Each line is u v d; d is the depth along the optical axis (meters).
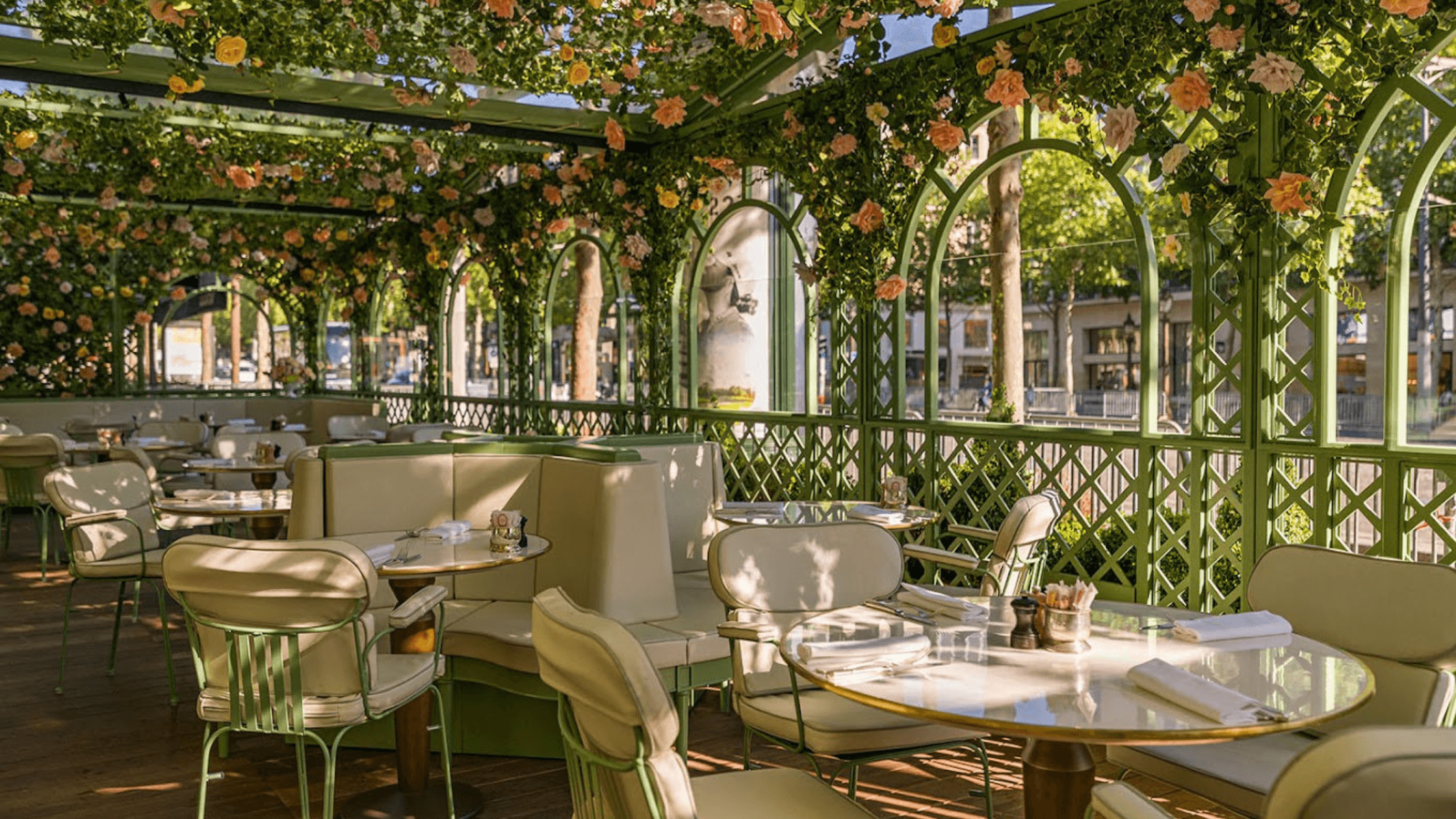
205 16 6.05
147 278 13.44
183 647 5.88
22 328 12.72
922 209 6.37
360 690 3.07
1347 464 4.61
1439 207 4.50
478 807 3.73
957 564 4.28
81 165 10.10
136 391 13.53
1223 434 5.05
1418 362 6.59
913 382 17.02
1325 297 4.57
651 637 4.06
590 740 2.12
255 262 14.09
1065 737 1.92
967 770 4.11
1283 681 2.20
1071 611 2.44
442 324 11.96
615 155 8.60
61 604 6.92
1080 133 5.44
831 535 3.36
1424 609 2.68
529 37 6.88
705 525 5.49
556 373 13.88
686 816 1.91
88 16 6.01
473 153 9.34
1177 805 3.76
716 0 5.29
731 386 9.91
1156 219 14.73
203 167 9.86
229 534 7.30
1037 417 16.50
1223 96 4.77
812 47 6.89
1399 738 1.33
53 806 3.75
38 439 7.66
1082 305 16.45
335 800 3.82
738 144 7.50
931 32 6.17
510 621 4.34
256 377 14.80
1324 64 5.64
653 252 8.55
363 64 6.81
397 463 4.66
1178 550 5.26
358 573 2.89
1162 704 2.05
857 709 3.06
